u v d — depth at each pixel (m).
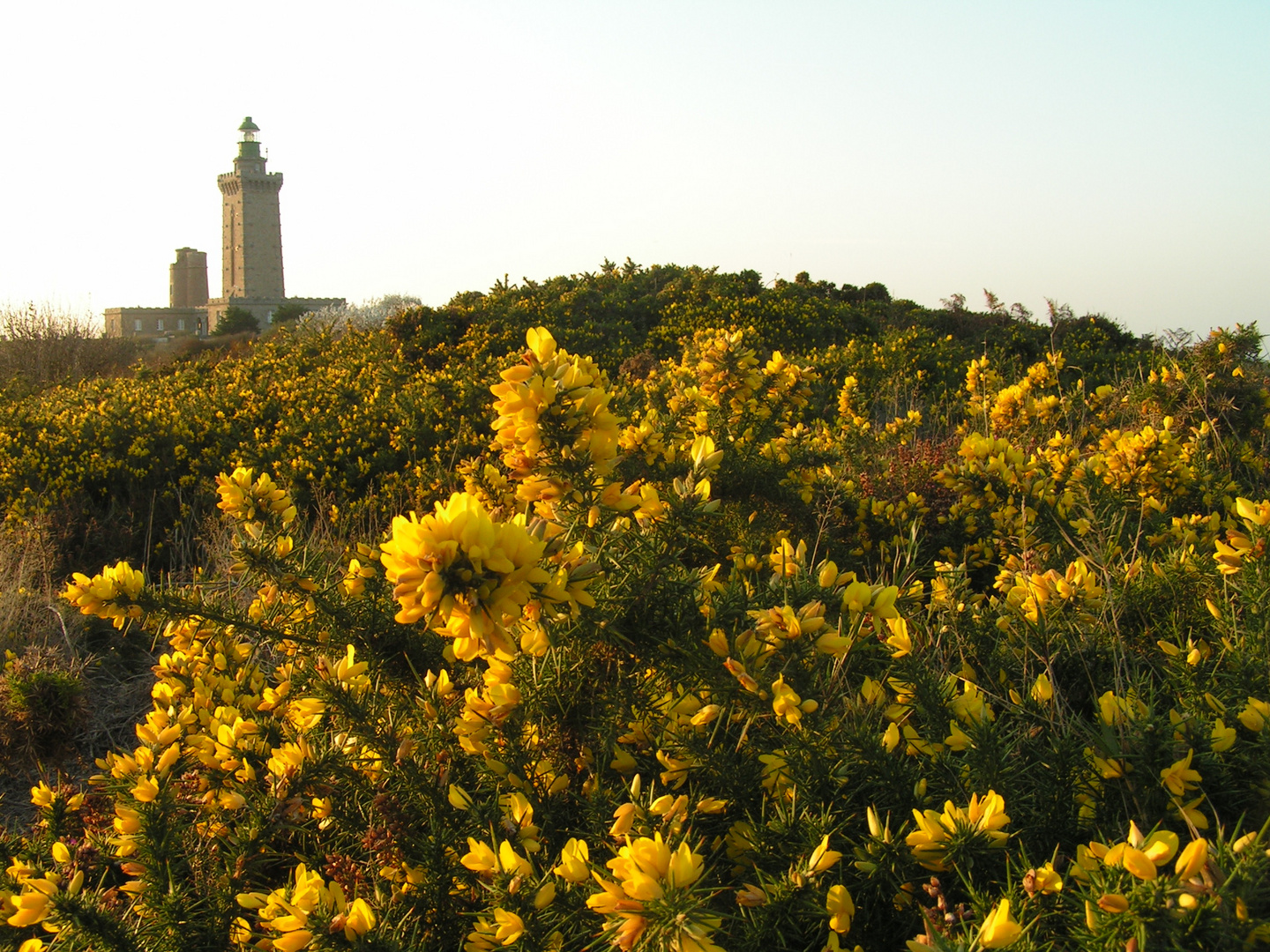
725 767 1.66
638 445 3.21
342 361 11.17
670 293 14.43
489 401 7.19
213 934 1.65
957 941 1.06
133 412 7.81
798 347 11.56
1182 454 3.93
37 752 2.94
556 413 1.73
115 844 1.88
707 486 1.90
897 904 1.36
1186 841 1.39
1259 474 4.37
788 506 3.70
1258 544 2.02
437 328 12.23
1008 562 2.90
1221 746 1.47
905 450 4.83
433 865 1.60
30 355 18.00
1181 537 3.01
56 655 3.48
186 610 2.25
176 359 15.98
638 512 1.90
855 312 13.19
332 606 2.25
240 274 102.25
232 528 4.99
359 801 1.84
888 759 1.55
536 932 1.31
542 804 1.74
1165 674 2.02
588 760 1.83
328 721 2.09
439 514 1.25
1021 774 1.54
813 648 1.58
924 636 2.25
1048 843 1.45
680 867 1.08
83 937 1.57
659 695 1.82
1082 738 1.61
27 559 4.56
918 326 11.77
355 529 5.26
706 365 3.78
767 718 1.65
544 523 1.55
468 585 1.21
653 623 1.82
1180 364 5.29
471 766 1.87
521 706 1.80
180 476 6.55
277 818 1.76
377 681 2.15
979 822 1.33
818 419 6.10
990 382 6.22
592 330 12.62
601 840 1.58
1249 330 4.91
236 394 8.86
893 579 2.87
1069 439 4.36
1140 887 1.00
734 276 15.06
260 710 2.32
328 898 1.32
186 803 2.06
